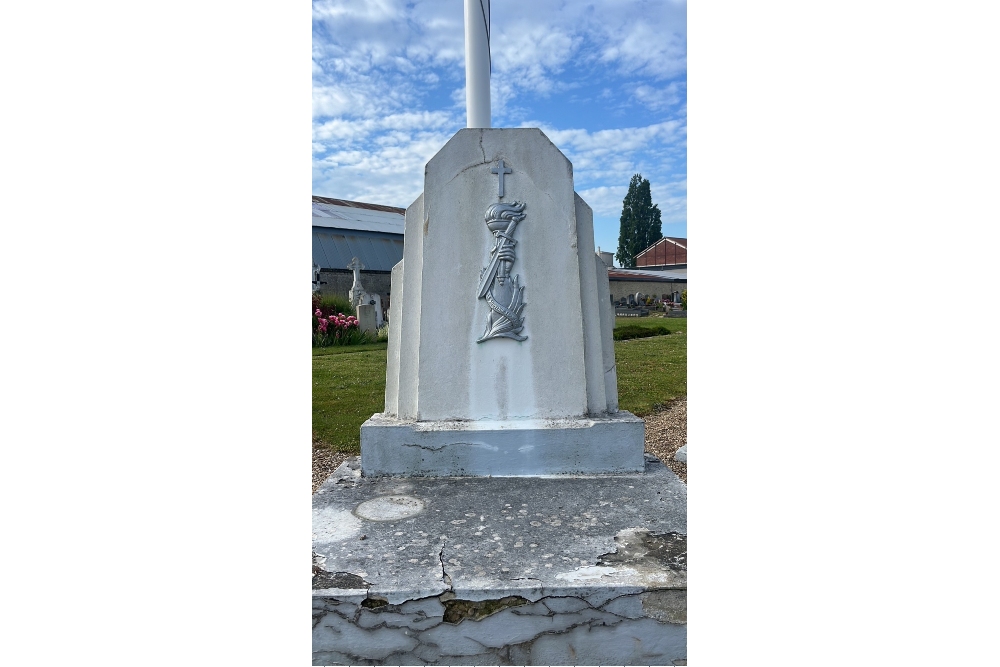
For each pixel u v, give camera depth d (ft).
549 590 7.27
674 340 46.19
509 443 11.15
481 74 13.99
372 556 8.03
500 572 7.58
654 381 32.91
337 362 36.09
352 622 7.27
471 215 11.75
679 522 9.11
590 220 12.12
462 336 11.69
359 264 45.75
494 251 11.71
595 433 11.19
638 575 7.50
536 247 11.79
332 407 27.58
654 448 22.04
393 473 11.19
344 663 7.29
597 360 12.05
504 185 11.76
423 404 11.67
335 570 7.67
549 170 11.81
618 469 11.25
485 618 7.28
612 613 7.32
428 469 11.18
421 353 11.68
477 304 11.71
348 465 12.05
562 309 11.78
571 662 7.30
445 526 8.98
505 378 11.71
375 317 44.88
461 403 11.68
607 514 9.38
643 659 7.34
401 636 7.27
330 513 9.47
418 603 7.25
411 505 9.80
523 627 7.30
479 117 13.99
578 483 10.80
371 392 29.91
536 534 8.69
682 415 26.76
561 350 11.76
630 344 44.32
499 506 9.73
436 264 11.70
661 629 7.32
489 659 7.29
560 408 11.75
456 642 7.28
